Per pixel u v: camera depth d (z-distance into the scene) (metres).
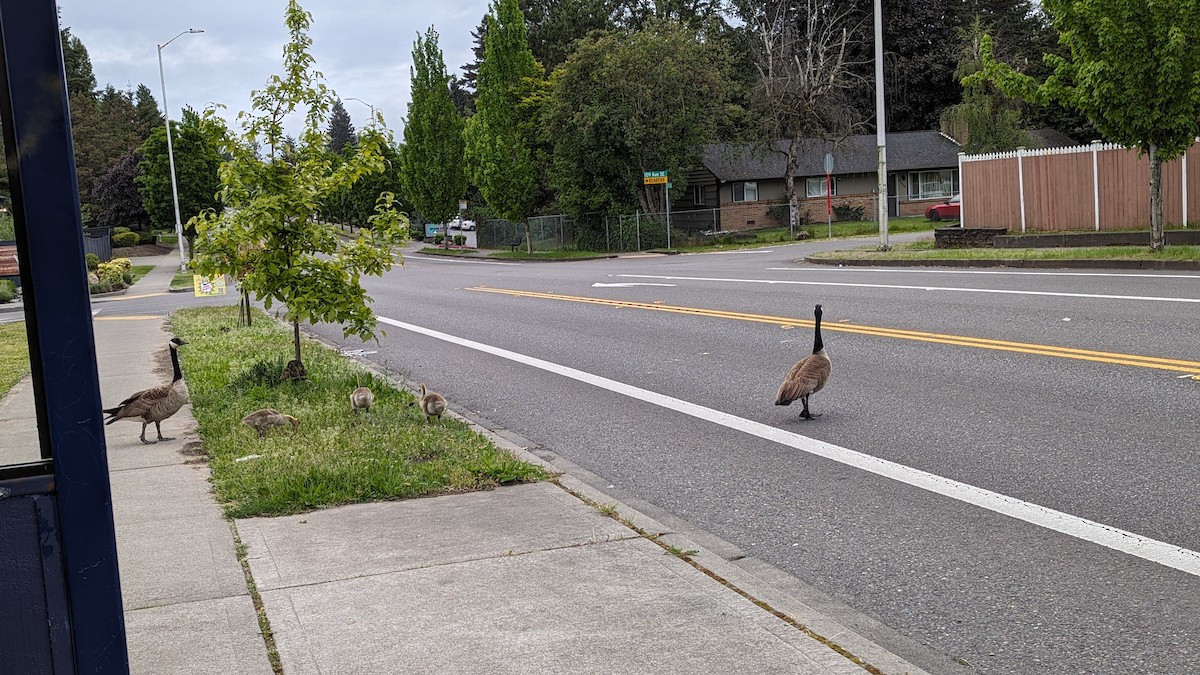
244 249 10.91
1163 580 5.10
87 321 2.63
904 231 46.56
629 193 48.00
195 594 5.08
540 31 77.44
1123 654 4.34
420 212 69.38
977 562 5.51
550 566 5.39
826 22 59.84
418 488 7.02
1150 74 20.11
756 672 4.04
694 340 14.37
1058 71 21.95
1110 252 21.16
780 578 5.41
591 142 46.69
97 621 2.70
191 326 19.36
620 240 47.34
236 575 5.36
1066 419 8.41
